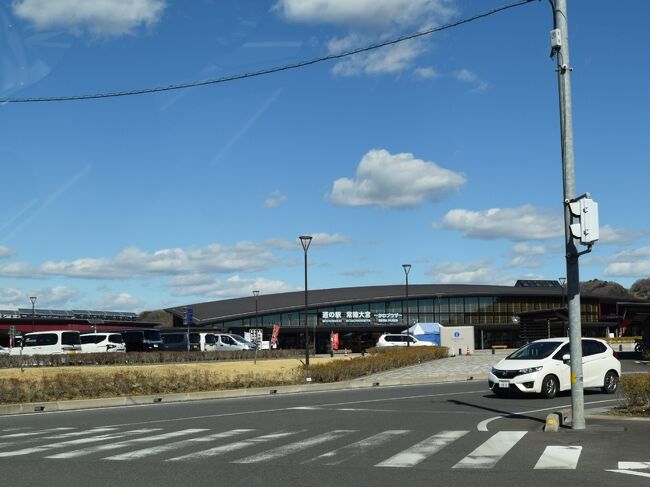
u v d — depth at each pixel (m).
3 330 69.00
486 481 8.03
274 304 90.00
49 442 11.80
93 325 76.38
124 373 24.36
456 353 57.81
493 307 94.06
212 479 8.29
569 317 12.26
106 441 11.78
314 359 47.62
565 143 12.09
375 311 90.56
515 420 14.11
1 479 8.44
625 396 14.88
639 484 7.82
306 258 38.38
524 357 19.92
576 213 11.41
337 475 8.46
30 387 20.84
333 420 14.51
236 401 20.28
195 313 88.50
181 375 25.00
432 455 9.89
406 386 26.06
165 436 12.27
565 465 9.00
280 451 10.37
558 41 11.95
